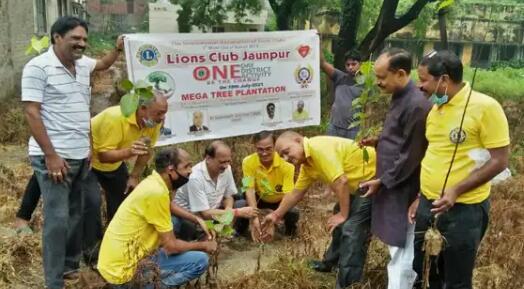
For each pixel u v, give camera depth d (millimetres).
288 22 12391
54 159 3439
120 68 14438
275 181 4910
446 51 2932
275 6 12219
